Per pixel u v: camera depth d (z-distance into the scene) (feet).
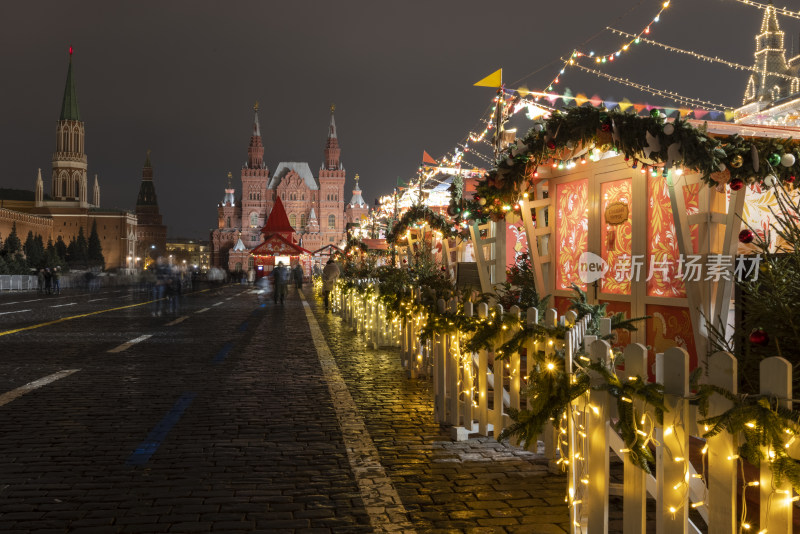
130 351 43.65
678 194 21.94
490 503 15.71
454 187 40.22
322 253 356.59
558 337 16.47
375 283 48.75
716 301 21.25
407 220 60.03
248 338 52.65
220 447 20.49
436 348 23.97
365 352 44.04
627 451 11.60
